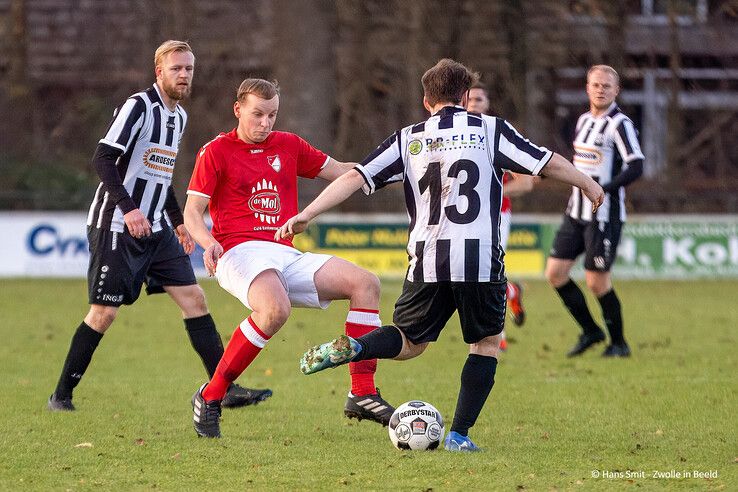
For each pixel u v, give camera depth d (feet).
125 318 148.87
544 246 197.16
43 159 245.45
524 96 249.34
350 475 63.77
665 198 232.32
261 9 270.26
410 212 68.74
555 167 67.00
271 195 76.18
